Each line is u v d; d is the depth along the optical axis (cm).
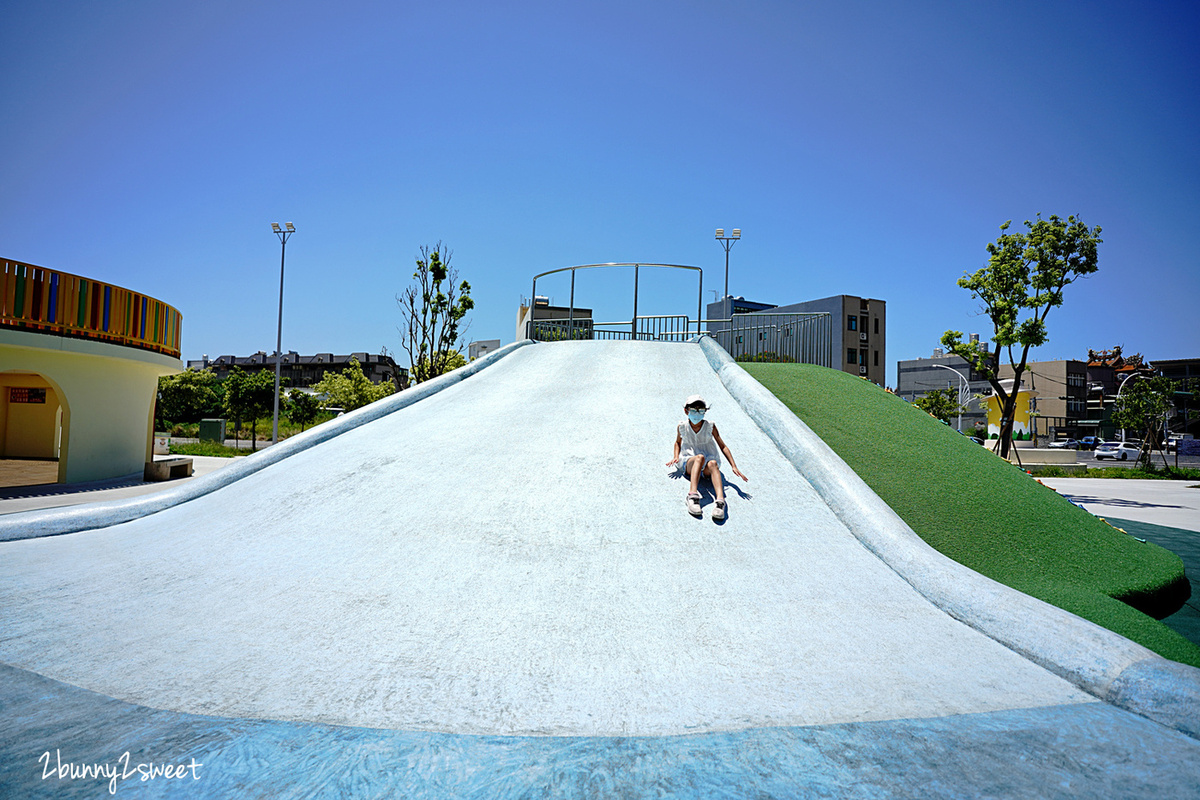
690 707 315
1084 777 255
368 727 294
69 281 1390
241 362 8544
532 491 614
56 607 452
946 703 322
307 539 563
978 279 1750
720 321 1324
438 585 464
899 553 501
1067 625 381
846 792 242
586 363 1135
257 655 371
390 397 966
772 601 442
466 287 2397
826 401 877
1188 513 1377
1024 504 669
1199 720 293
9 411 2103
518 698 323
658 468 662
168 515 702
